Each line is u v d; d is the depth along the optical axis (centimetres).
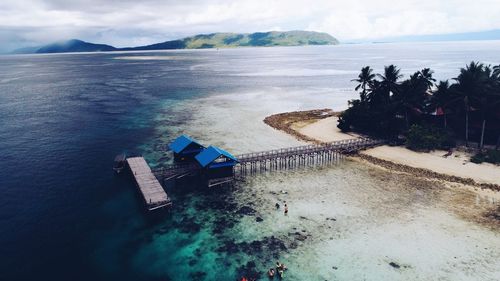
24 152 7319
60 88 16638
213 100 13212
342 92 15112
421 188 5500
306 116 10362
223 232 4403
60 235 4350
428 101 7650
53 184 5806
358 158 6912
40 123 9706
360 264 3753
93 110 11456
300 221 4616
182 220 4706
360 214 4753
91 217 4781
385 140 7525
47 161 6825
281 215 4772
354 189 5538
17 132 8788
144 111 11306
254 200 5238
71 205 5106
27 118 10288
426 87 7550
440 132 7212
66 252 4019
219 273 3669
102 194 5472
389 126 7681
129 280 3584
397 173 6119
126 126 9431
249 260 3859
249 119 10106
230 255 3950
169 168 5862
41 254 3972
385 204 5019
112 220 4712
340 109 11594
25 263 3812
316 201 5156
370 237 4222
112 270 3728
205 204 5144
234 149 7412
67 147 7669
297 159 6975
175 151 6206
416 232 4300
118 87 16912
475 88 6606
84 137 8419
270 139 8138
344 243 4119
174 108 11750
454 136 7512
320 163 6712
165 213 4862
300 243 4138
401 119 7762
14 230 4441
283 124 9388
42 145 7788
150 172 5794
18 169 6406
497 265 3678
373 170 6306
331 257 3875
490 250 3928
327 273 3628
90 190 5603
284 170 6384
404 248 4000
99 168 6506
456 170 6047
